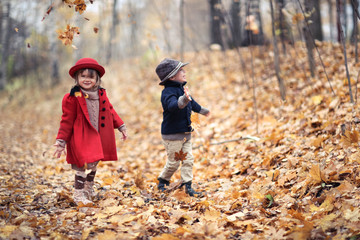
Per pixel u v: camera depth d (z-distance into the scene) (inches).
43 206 122.3
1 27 435.2
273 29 220.1
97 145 123.1
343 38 172.1
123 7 551.5
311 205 103.8
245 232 96.9
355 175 111.7
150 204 126.7
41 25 451.5
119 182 161.0
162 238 89.9
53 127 403.5
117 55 630.5
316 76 240.7
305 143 155.7
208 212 108.0
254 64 345.7
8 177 169.3
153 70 477.7
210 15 503.5
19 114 529.7
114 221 104.1
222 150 193.5
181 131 138.9
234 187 139.6
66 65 651.5
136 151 247.4
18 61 665.6
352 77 206.7
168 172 145.7
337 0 170.6
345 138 133.3
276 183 131.3
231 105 271.6
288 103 220.8
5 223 101.2
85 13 145.9
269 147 172.7
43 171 196.2
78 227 100.6
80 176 126.3
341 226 88.7
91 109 126.6
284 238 86.7
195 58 441.1
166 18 456.1
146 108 362.3
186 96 124.5
